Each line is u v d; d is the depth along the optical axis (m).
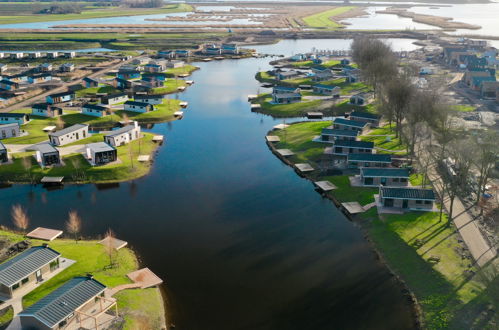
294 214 106.88
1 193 115.62
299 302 77.00
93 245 89.81
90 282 71.62
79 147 141.00
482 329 66.69
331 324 71.81
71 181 122.06
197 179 126.00
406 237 92.44
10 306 70.12
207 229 99.94
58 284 75.88
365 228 99.25
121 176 125.19
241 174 129.62
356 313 74.06
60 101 197.50
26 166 124.38
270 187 121.38
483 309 70.50
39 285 75.56
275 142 154.38
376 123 164.38
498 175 120.69
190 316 73.25
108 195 115.88
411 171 124.44
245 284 81.44
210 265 86.81
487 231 93.56
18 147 139.88
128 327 66.38
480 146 110.50
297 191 118.88
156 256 89.38
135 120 176.75
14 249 87.62
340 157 136.50
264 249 92.38
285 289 80.19
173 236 96.88
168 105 196.12
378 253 90.19
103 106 187.88
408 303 75.81
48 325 62.31
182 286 80.44
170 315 73.31
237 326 71.50
